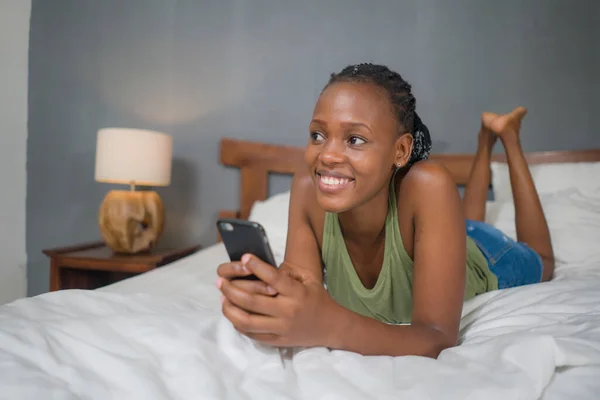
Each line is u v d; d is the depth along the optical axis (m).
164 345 0.56
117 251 1.90
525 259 1.23
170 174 2.01
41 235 2.29
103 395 0.46
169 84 2.22
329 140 0.62
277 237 1.67
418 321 0.70
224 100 2.19
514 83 2.00
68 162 2.28
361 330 0.59
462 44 2.03
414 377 0.51
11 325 0.54
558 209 1.55
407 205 0.76
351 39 2.10
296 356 0.59
